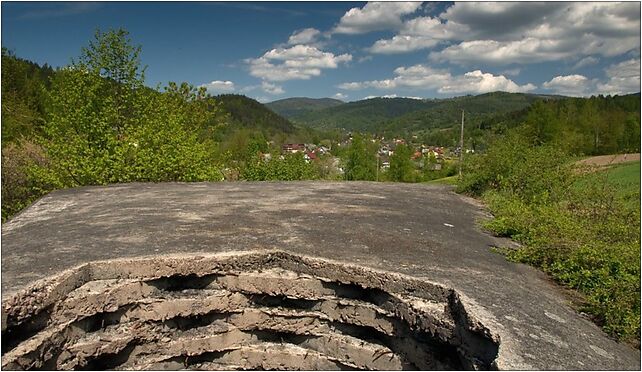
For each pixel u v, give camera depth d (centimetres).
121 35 1417
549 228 654
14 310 411
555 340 395
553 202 932
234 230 657
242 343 544
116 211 801
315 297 536
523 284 519
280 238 620
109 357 490
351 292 537
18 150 1480
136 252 541
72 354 458
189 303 514
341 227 704
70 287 473
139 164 1342
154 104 1516
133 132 1383
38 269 482
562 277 540
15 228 677
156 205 860
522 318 426
